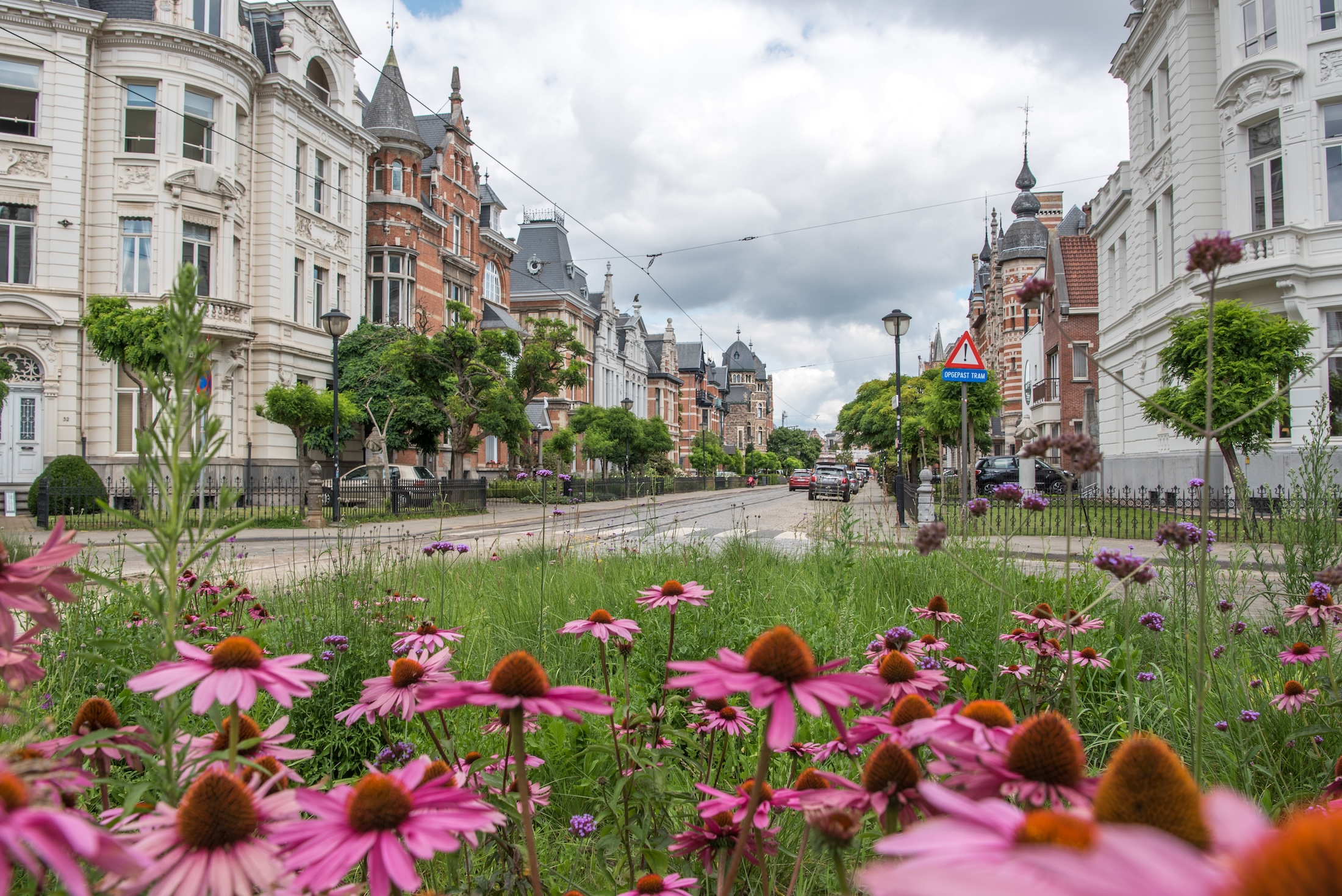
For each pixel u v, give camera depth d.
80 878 0.69
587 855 2.42
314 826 1.11
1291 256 16.03
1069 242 33.78
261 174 26.33
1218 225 18.12
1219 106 17.91
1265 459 16.50
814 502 30.17
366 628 4.17
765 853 2.13
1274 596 4.55
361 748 3.34
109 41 22.89
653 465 49.25
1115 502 16.20
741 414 133.38
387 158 33.59
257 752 1.70
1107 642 4.46
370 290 33.25
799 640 1.22
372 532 11.48
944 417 25.91
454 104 39.53
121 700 3.29
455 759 2.22
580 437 45.53
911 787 1.30
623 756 2.46
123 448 23.09
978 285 65.19
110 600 4.36
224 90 24.23
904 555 7.30
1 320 21.61
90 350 22.83
